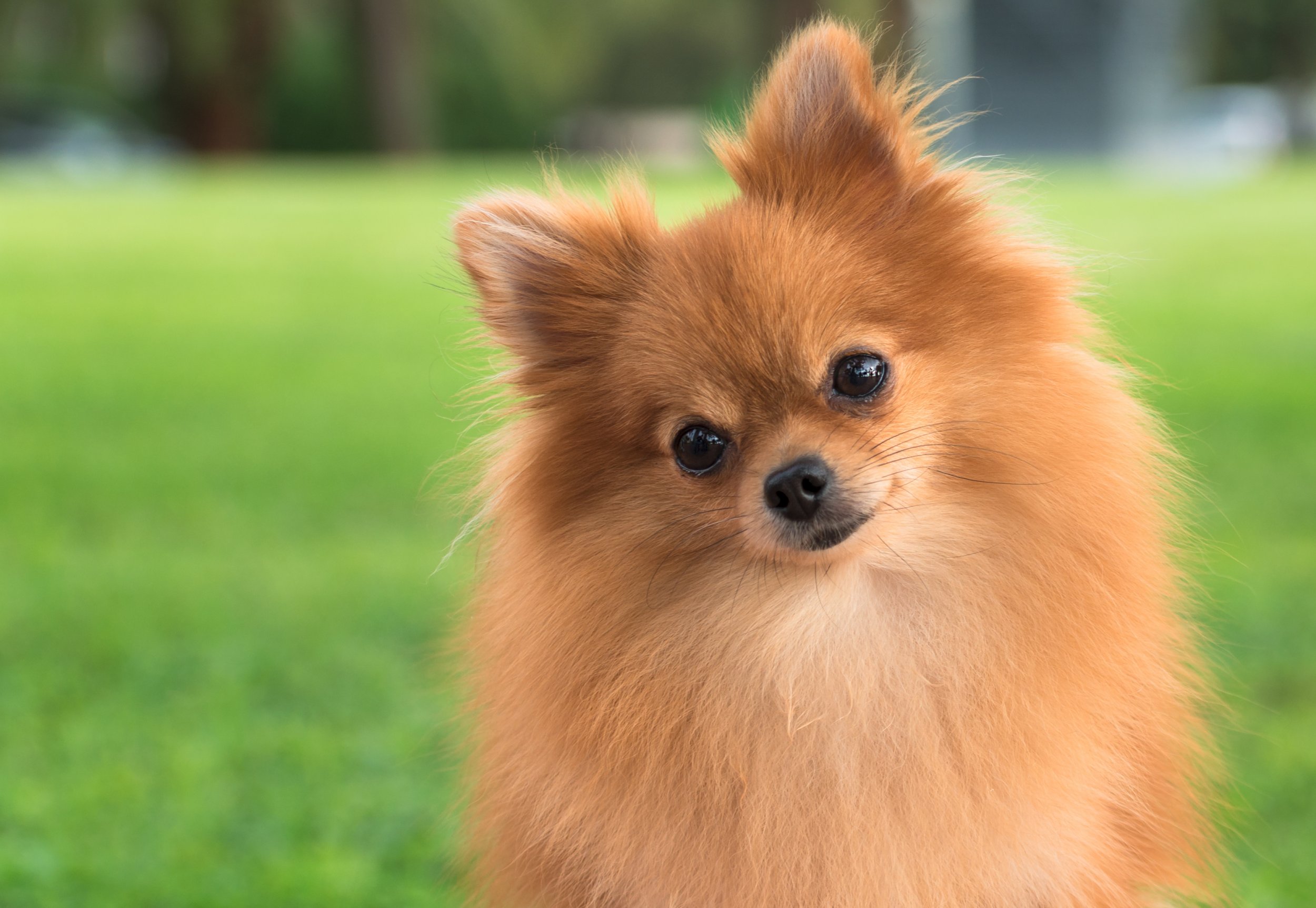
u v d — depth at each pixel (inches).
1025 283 26.2
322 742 33.8
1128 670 25.8
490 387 28.0
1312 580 37.5
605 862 25.9
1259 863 29.9
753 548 25.7
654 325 26.2
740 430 25.8
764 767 25.7
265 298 81.3
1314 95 285.3
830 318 25.6
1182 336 63.9
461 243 27.0
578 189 28.6
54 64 230.2
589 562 26.1
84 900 29.7
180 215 112.5
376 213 111.1
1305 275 78.4
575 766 25.9
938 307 25.9
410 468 50.8
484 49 261.0
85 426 56.1
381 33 229.6
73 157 203.8
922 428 25.8
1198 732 27.7
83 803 31.9
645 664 25.8
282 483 49.3
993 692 25.6
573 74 312.3
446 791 32.0
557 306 27.0
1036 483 25.6
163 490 48.6
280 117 247.8
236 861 30.7
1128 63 179.9
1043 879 25.8
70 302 79.9
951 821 25.6
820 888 25.7
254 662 36.6
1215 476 44.1
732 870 25.8
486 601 27.4
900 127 26.7
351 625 38.1
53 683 35.7
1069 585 25.6
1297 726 32.8
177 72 238.2
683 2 335.3
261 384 62.7
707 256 26.2
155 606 39.0
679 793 25.8
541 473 26.6
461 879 29.3
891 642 25.9
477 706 27.5
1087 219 100.2
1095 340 27.2
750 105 28.1
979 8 177.0
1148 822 26.6
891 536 25.7
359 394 61.2
